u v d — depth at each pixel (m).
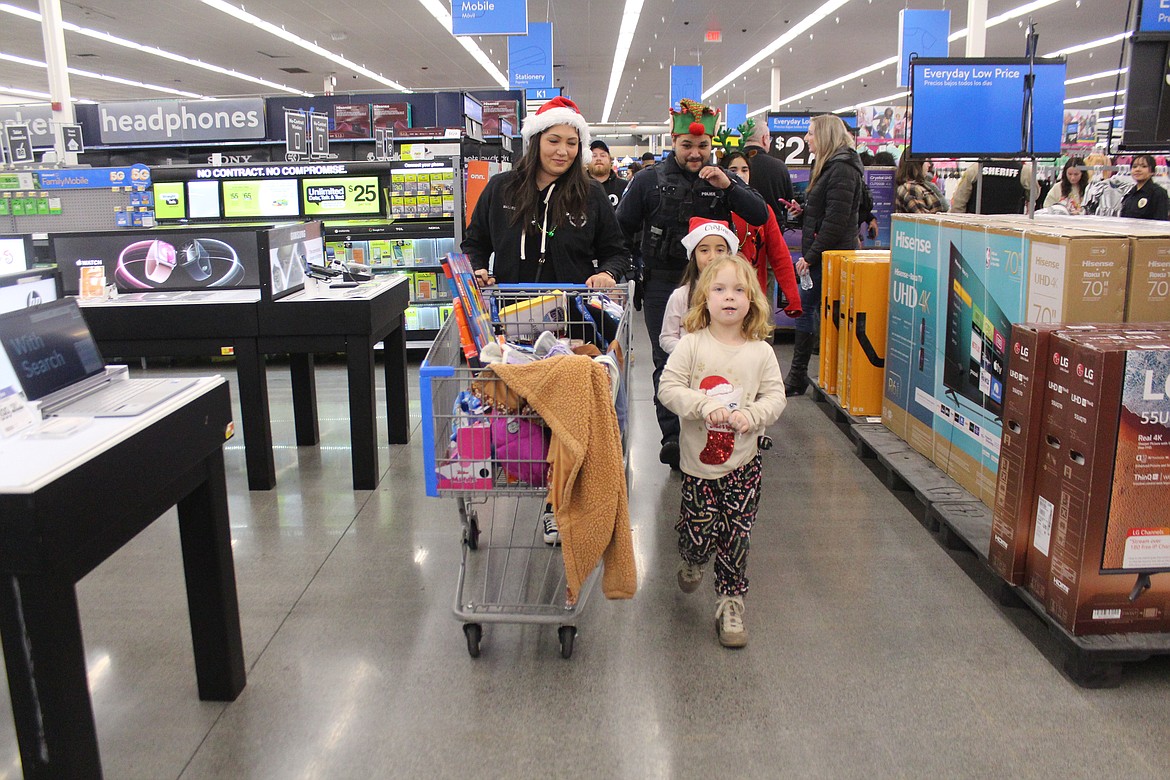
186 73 22.19
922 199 6.34
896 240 4.31
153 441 1.90
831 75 24.91
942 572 3.09
